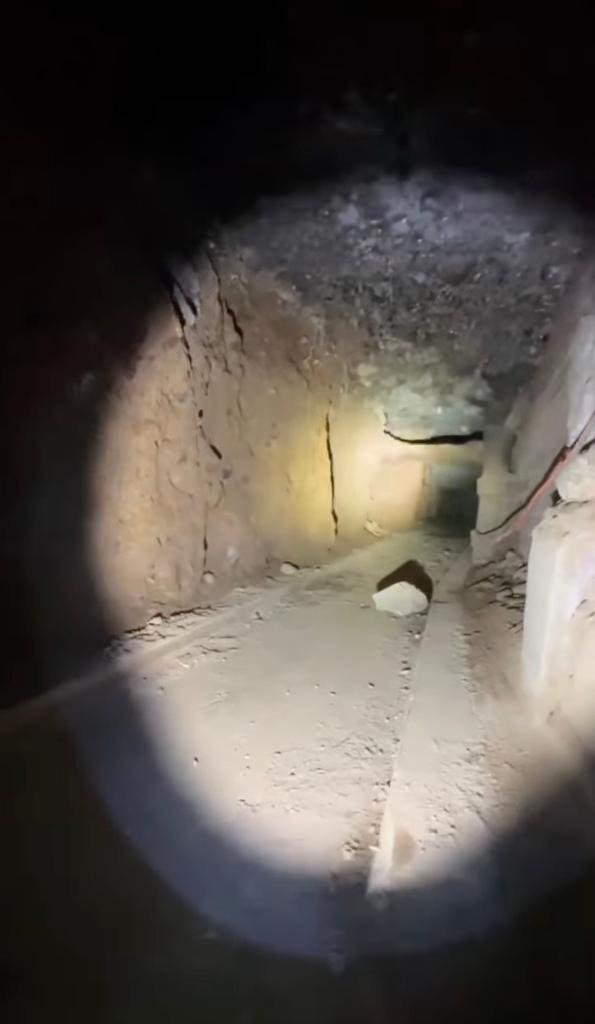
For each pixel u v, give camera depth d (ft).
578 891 7.90
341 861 9.81
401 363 32.65
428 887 8.68
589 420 15.99
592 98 12.88
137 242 18.20
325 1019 6.95
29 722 12.96
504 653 15.62
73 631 15.98
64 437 15.76
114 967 7.68
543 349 27.25
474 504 62.39
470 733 12.20
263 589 24.56
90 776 11.77
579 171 15.65
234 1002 7.20
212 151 16.30
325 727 13.76
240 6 11.72
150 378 18.94
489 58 12.34
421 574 28.91
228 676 16.55
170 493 20.45
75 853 9.68
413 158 16.07
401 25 11.75
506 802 9.95
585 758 9.92
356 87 13.50
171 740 13.32
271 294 25.79
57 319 15.31
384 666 17.02
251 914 8.72
